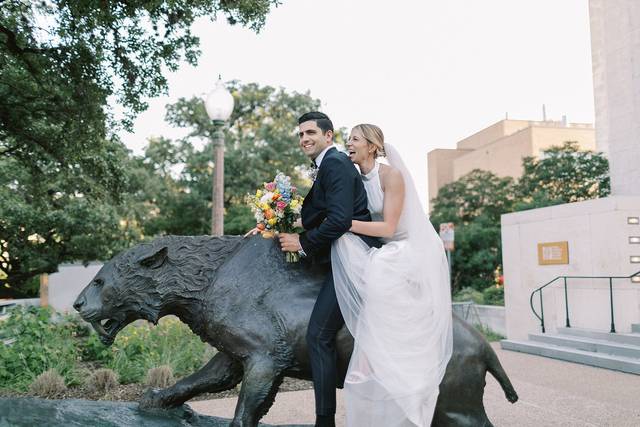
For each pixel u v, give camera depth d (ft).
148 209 82.79
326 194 8.85
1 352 21.79
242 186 85.20
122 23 28.17
